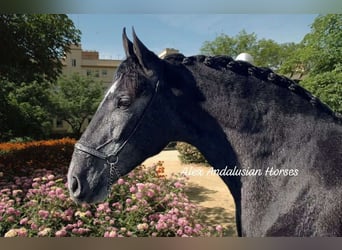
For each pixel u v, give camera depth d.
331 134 1.06
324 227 0.98
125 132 1.09
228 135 1.14
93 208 2.01
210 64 1.16
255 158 1.11
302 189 1.03
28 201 2.18
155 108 1.11
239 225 1.20
